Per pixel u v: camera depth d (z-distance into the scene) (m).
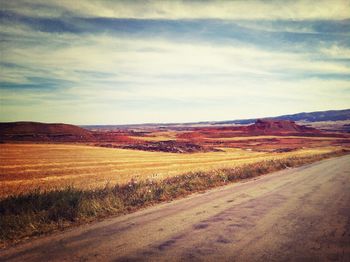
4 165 31.34
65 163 33.88
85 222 8.34
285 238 6.91
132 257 5.81
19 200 9.81
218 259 5.72
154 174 23.44
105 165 32.75
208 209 9.91
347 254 5.97
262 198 11.85
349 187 14.71
